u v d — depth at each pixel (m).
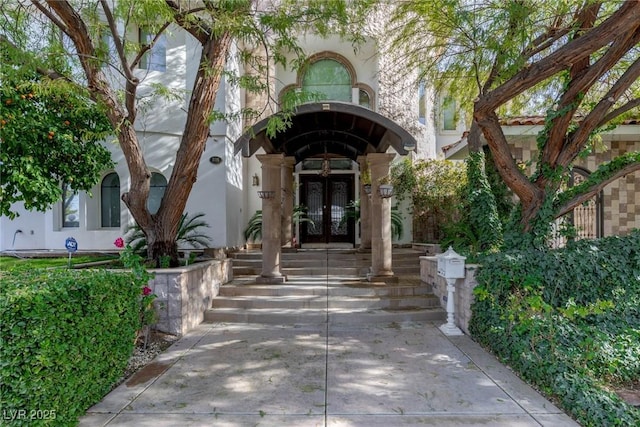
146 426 3.69
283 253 11.41
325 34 7.31
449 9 7.02
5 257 10.25
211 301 8.00
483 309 6.14
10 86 6.12
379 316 7.33
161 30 6.83
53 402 3.39
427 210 13.23
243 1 5.95
